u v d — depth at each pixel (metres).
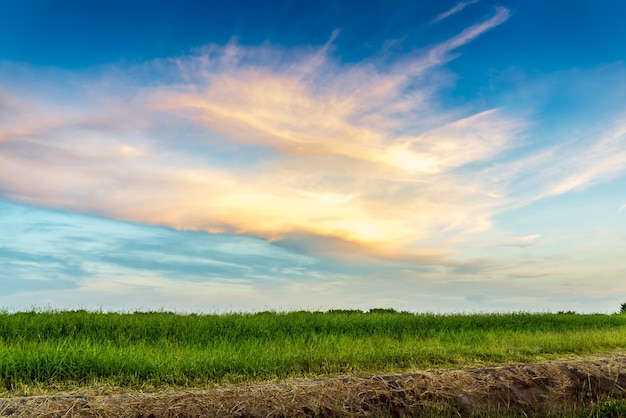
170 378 8.06
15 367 7.70
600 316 22.19
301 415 6.95
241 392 7.14
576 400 8.94
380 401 7.66
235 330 13.27
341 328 14.77
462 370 9.07
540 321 18.59
